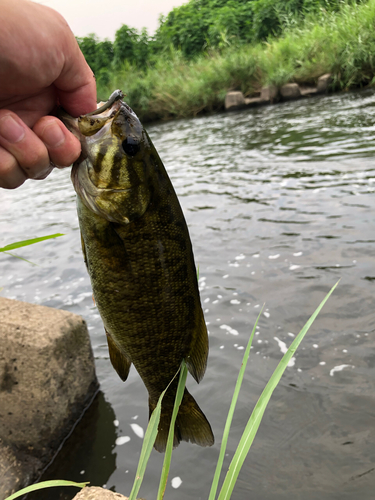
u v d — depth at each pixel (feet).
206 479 1.76
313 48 12.15
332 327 2.48
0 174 0.74
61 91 0.86
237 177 5.68
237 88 13.61
